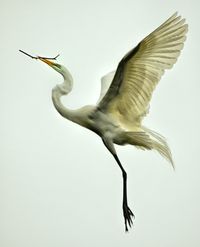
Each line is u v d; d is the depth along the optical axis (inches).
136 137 634.2
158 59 622.5
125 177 638.5
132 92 629.9
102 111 635.5
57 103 637.9
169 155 634.2
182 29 618.2
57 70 638.5
